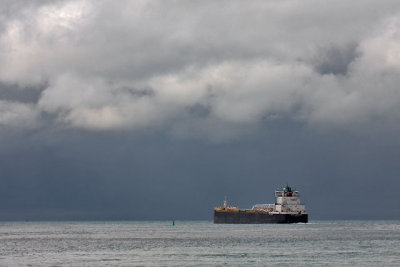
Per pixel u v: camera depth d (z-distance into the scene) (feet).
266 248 479.00
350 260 385.50
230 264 369.91
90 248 519.60
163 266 366.84
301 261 381.40
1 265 385.91
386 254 422.82
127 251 475.72
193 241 586.86
